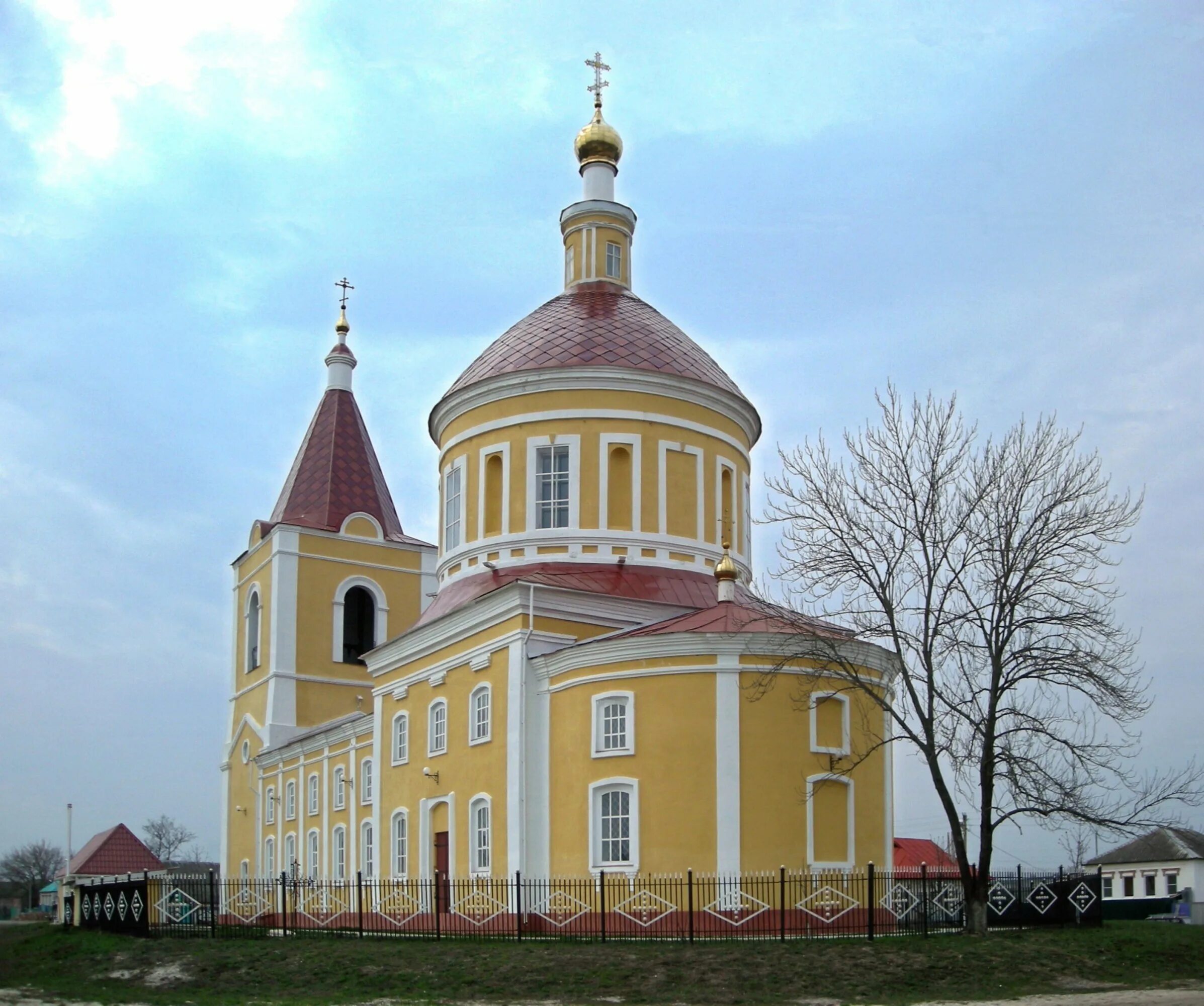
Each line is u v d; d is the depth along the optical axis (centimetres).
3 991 2678
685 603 3938
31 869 13275
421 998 2428
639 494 4088
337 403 6650
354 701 6084
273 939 3319
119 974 2891
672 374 4172
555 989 2439
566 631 3719
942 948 2667
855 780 3366
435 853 3972
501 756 3647
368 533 6300
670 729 3288
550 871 3453
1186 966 2628
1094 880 3322
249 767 6109
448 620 3997
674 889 3164
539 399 4175
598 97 5044
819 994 2359
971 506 3266
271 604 6047
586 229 4834
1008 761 3042
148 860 8606
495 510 4206
